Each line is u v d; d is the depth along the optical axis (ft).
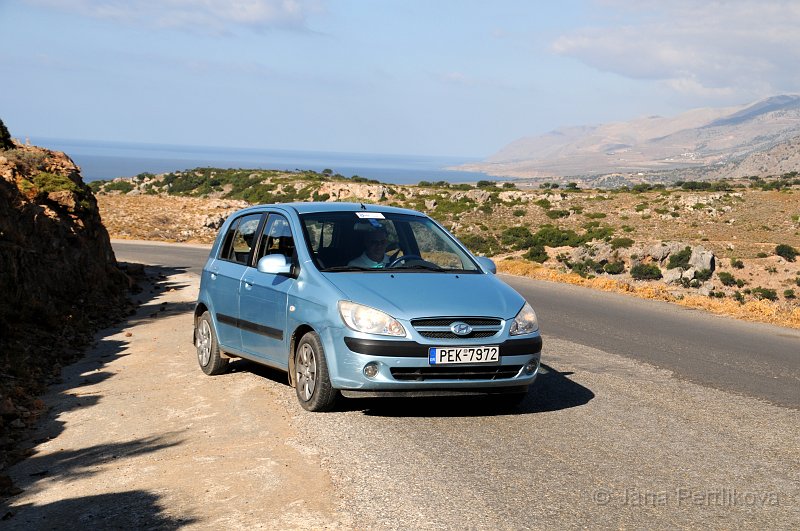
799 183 531.09
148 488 17.31
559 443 19.70
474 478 17.04
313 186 354.33
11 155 60.03
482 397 24.62
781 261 262.06
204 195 362.74
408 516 14.90
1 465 20.31
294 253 24.63
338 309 21.56
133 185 388.57
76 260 53.62
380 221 25.76
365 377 20.75
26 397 27.07
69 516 16.01
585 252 263.90
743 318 48.65
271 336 24.93
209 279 29.73
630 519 14.69
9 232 44.55
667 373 29.25
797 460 18.49
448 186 431.43
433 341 20.71
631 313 48.70
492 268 25.32
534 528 14.24
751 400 24.91
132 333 41.65
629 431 20.88
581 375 28.60
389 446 19.47
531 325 22.18
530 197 354.74
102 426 23.56
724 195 369.71
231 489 16.81
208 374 29.76
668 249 258.37
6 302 39.34
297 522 14.75
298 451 19.25
